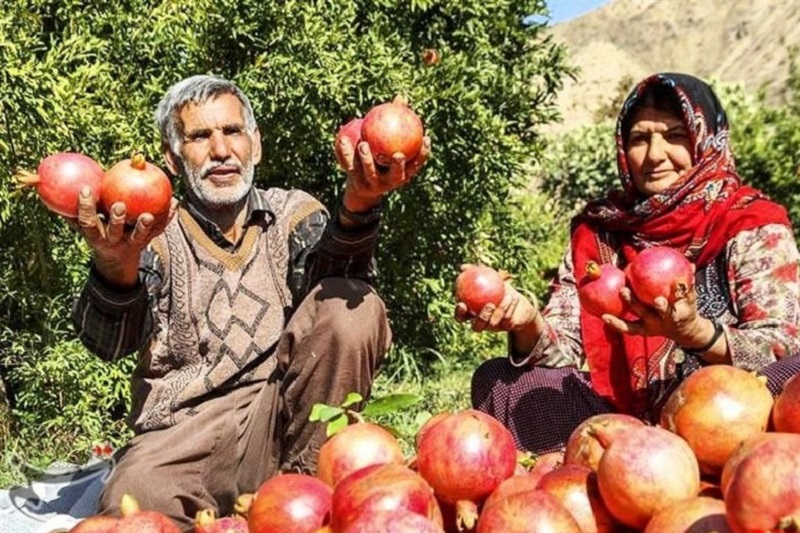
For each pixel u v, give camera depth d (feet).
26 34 20.34
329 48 23.79
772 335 9.14
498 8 28.25
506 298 9.73
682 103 10.63
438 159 25.35
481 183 26.84
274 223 10.84
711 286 10.39
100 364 20.27
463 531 5.80
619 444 5.66
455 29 27.58
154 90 22.67
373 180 8.75
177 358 10.49
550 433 10.39
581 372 10.96
